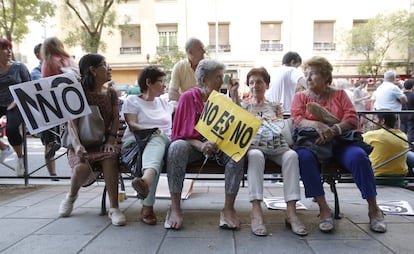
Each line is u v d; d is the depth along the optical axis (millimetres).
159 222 2934
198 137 2906
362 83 10844
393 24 20547
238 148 2682
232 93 3094
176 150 2787
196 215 3133
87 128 3027
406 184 4426
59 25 20203
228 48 23312
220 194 3990
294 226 2654
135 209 3326
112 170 2922
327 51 23172
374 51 21453
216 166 2920
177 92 4031
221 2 23078
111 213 2918
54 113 2951
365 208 3334
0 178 4621
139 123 3104
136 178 2555
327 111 2916
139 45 23703
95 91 3096
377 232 2658
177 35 23500
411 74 21547
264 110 3201
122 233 2662
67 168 6230
